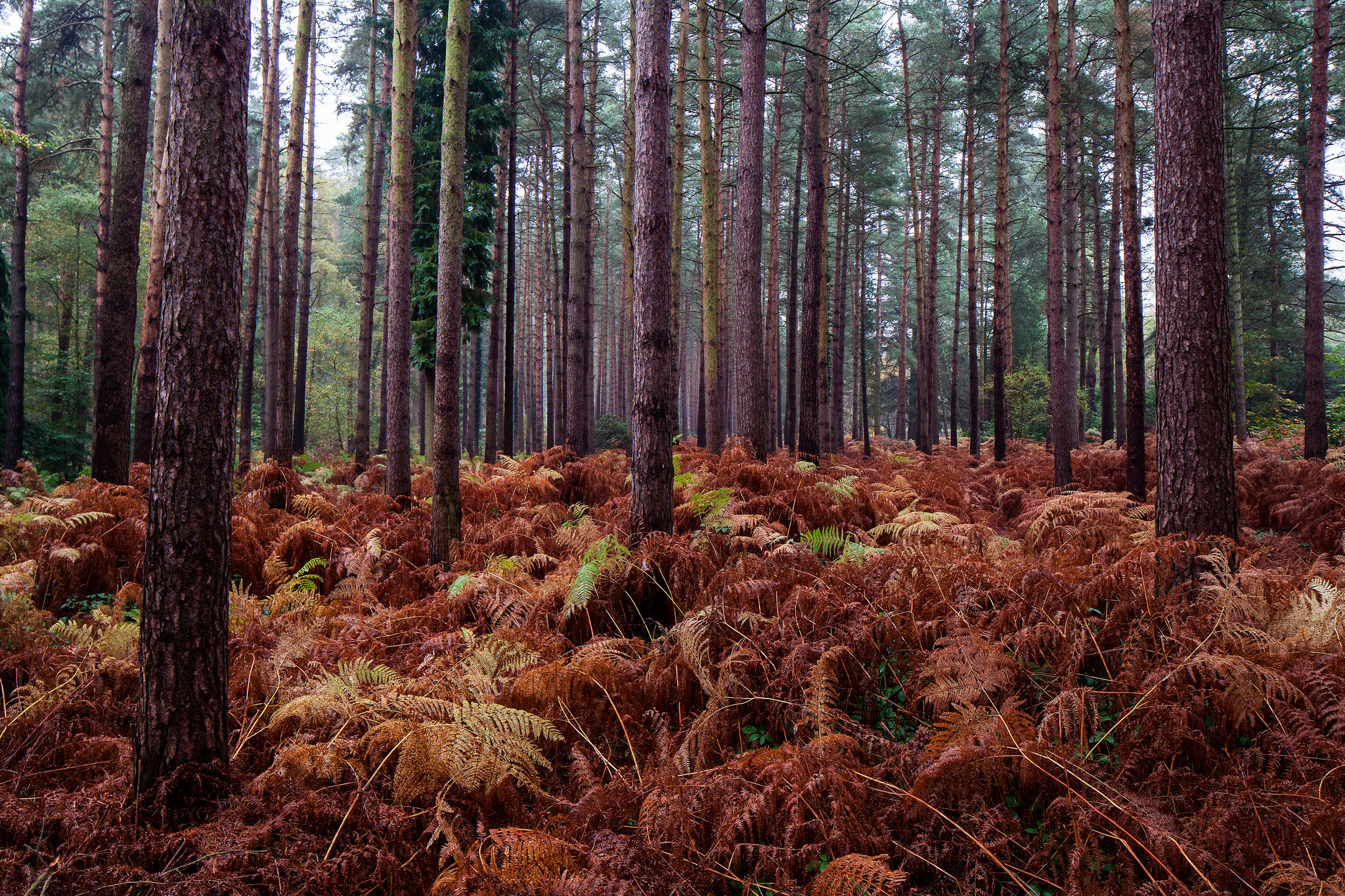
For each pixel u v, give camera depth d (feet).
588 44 64.08
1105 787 9.58
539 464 38.47
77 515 22.53
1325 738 10.15
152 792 9.71
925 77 76.89
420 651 15.89
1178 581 14.52
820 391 54.90
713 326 41.98
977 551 18.45
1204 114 14.99
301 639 15.79
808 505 24.17
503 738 11.01
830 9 64.28
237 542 24.35
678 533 22.66
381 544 24.79
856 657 13.20
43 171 64.54
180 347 9.62
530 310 107.04
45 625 16.99
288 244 39.04
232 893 8.28
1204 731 11.34
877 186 84.12
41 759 11.46
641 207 19.29
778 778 10.14
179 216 9.52
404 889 9.36
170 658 9.78
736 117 79.05
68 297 71.67
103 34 51.29
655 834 9.66
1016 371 103.71
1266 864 8.48
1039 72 59.06
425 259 50.52
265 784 10.45
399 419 31.17
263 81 53.57
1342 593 13.62
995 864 9.10
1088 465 44.09
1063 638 12.82
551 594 17.63
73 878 8.50
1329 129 63.10
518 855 8.83
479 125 50.90
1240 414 60.03
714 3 51.60
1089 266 106.63
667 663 14.21
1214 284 14.92
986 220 109.60
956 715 10.75
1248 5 47.91
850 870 8.19
